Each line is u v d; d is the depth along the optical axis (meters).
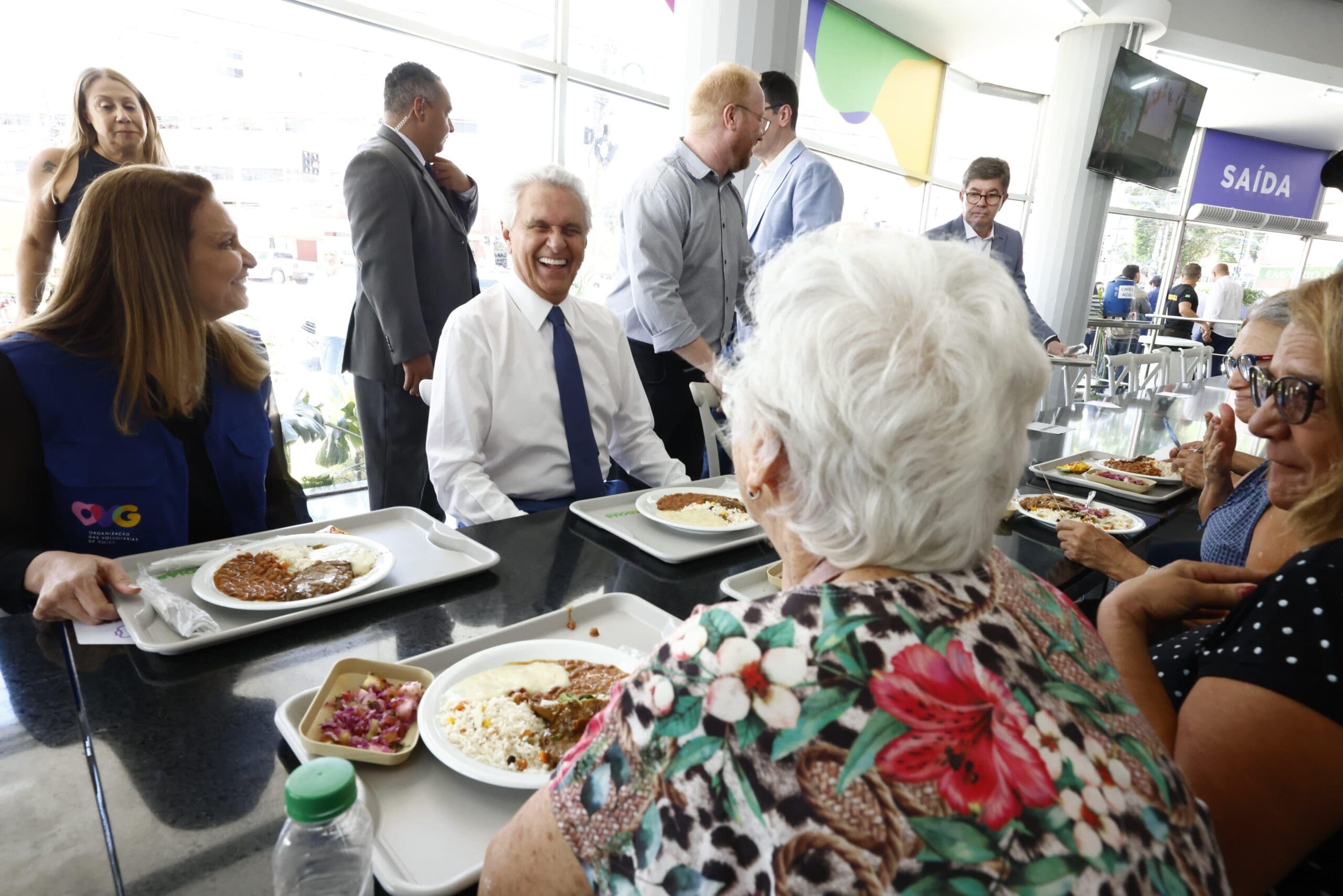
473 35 3.43
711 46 3.14
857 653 0.40
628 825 0.41
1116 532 1.53
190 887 0.55
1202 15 6.02
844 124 5.60
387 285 2.38
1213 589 0.85
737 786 0.38
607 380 1.86
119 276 1.16
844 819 0.36
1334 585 0.59
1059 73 5.68
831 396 0.44
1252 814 0.58
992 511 0.47
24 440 1.13
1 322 2.63
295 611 0.95
